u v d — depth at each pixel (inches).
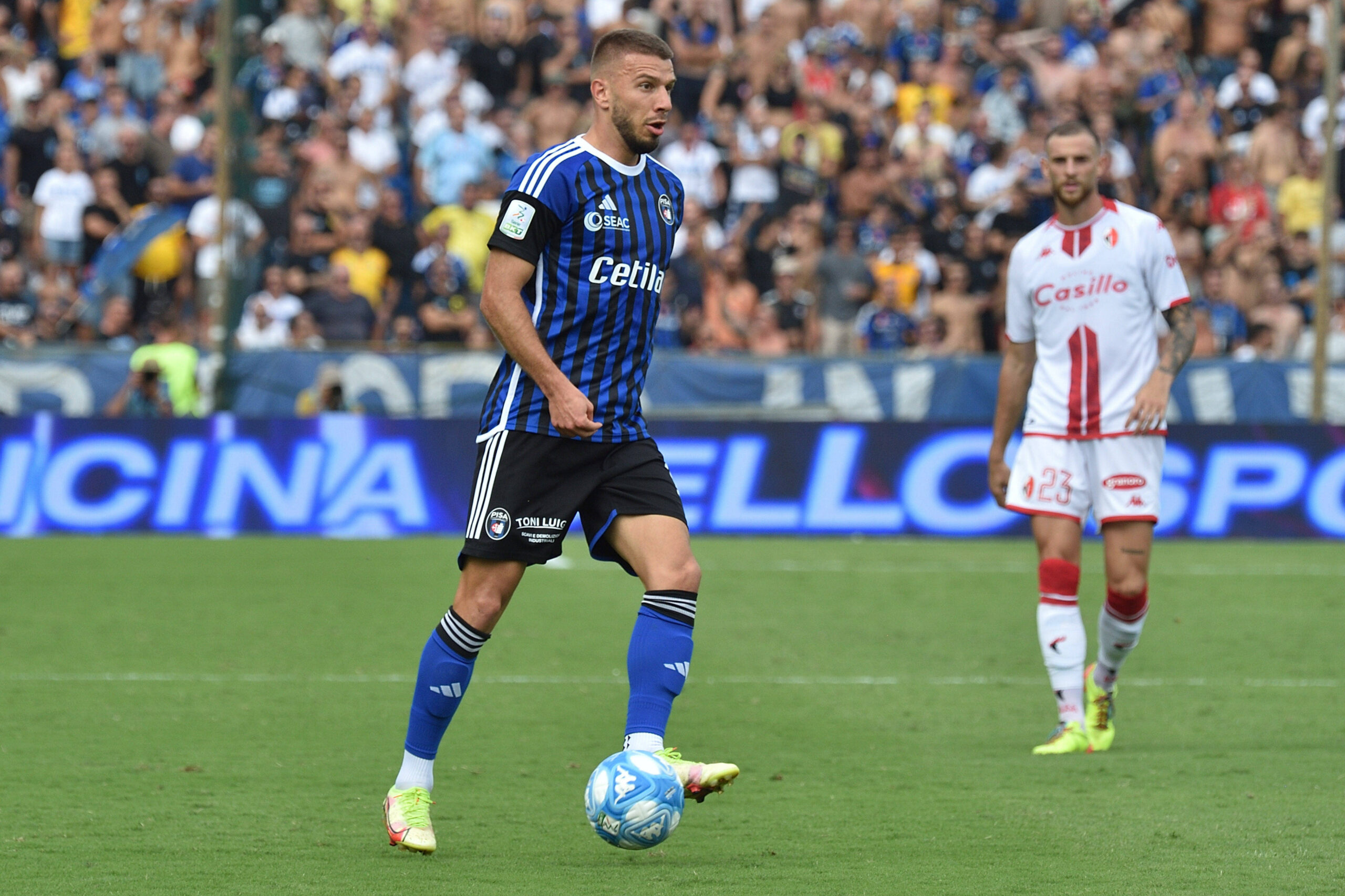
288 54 2445.9
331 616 1216.2
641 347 553.6
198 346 1935.3
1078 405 771.4
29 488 1759.4
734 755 740.0
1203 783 676.1
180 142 2338.8
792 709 868.6
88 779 671.1
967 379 1952.5
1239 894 486.3
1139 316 772.0
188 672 969.5
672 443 1814.7
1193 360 1966.0
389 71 2448.3
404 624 1179.9
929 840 565.3
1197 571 1545.3
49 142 2314.2
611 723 823.7
